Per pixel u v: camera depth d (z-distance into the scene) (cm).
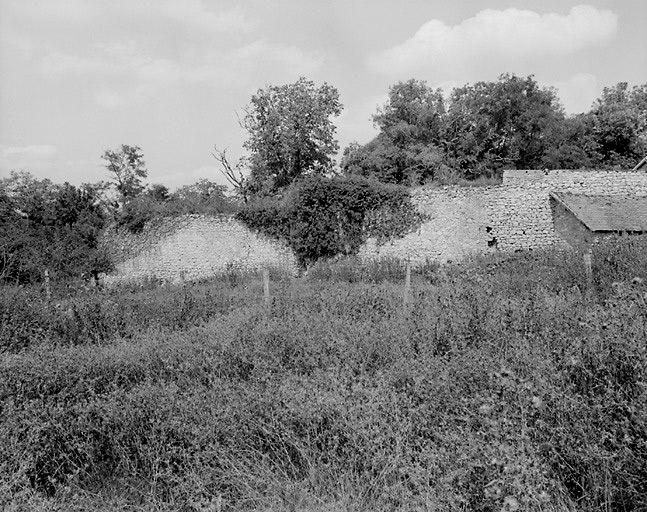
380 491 421
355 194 2848
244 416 520
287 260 2897
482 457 369
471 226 2748
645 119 5162
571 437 392
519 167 4769
